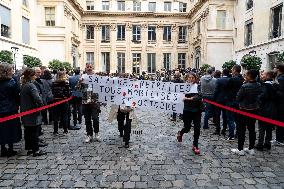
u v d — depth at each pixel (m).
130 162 6.27
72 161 6.32
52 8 32.19
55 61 27.75
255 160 6.48
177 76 10.99
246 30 26.98
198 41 36.75
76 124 9.93
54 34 32.16
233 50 31.16
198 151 6.89
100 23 43.50
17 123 6.71
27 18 28.70
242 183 5.16
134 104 7.72
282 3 20.34
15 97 6.68
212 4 31.36
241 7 28.09
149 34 44.38
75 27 39.50
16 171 5.71
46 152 6.97
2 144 6.62
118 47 44.47
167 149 7.31
